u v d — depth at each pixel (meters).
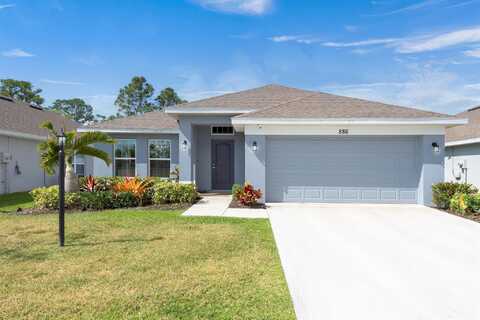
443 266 5.47
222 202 12.27
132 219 9.00
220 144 16.06
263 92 16.34
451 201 10.46
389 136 11.84
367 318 3.79
